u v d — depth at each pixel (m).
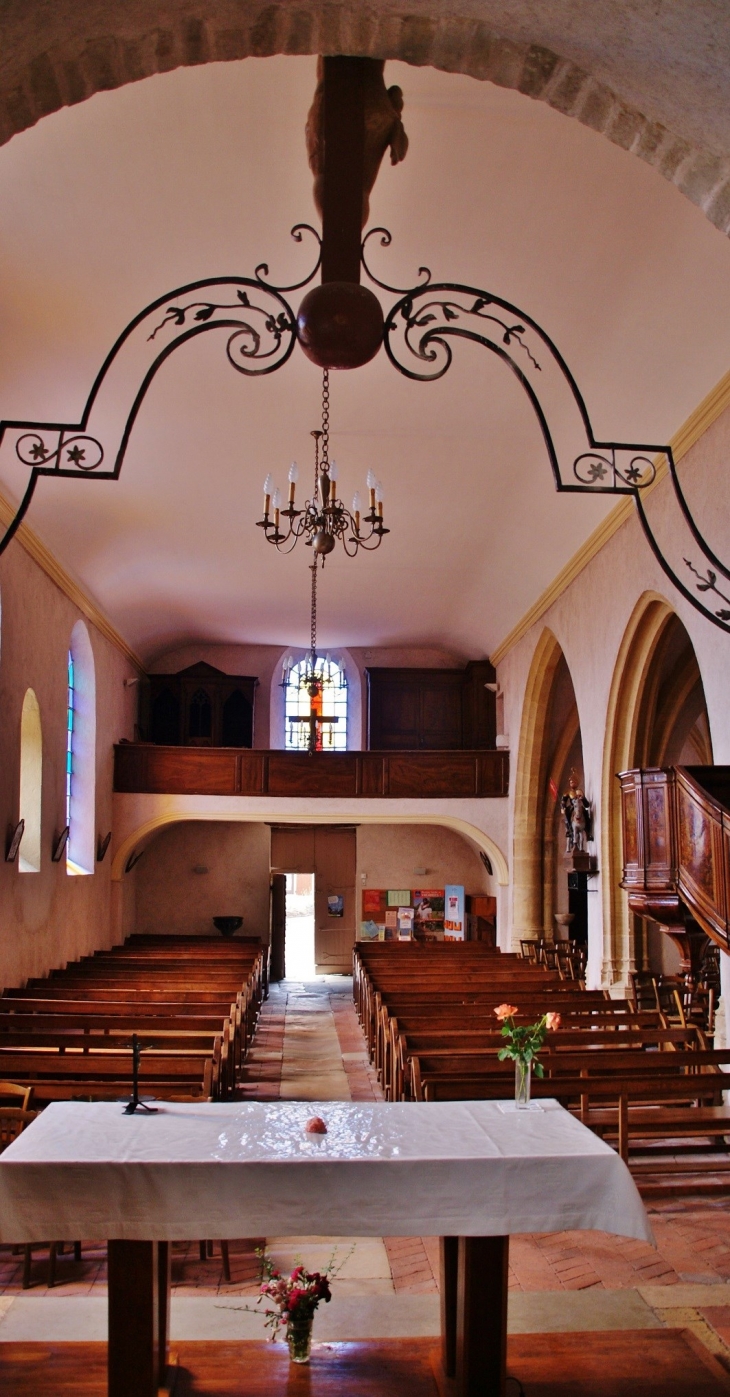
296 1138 4.67
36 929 13.54
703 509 9.96
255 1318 5.28
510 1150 4.52
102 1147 4.50
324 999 19.91
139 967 14.85
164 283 8.88
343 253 3.86
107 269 8.65
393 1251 6.37
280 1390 4.48
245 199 7.95
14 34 2.84
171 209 8.02
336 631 22.11
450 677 22.84
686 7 2.83
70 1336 5.03
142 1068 7.41
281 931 23.69
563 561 14.99
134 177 7.65
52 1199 4.25
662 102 3.36
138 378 10.51
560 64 3.47
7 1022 9.66
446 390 11.14
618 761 13.48
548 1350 4.88
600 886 13.80
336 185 3.86
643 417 10.51
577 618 14.92
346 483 13.84
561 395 10.89
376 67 3.92
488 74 3.59
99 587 16.61
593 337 9.71
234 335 4.02
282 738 23.31
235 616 20.83
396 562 17.45
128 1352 4.23
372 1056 13.01
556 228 8.34
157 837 23.39
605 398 10.55
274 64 6.61
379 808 19.91
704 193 3.58
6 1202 4.24
